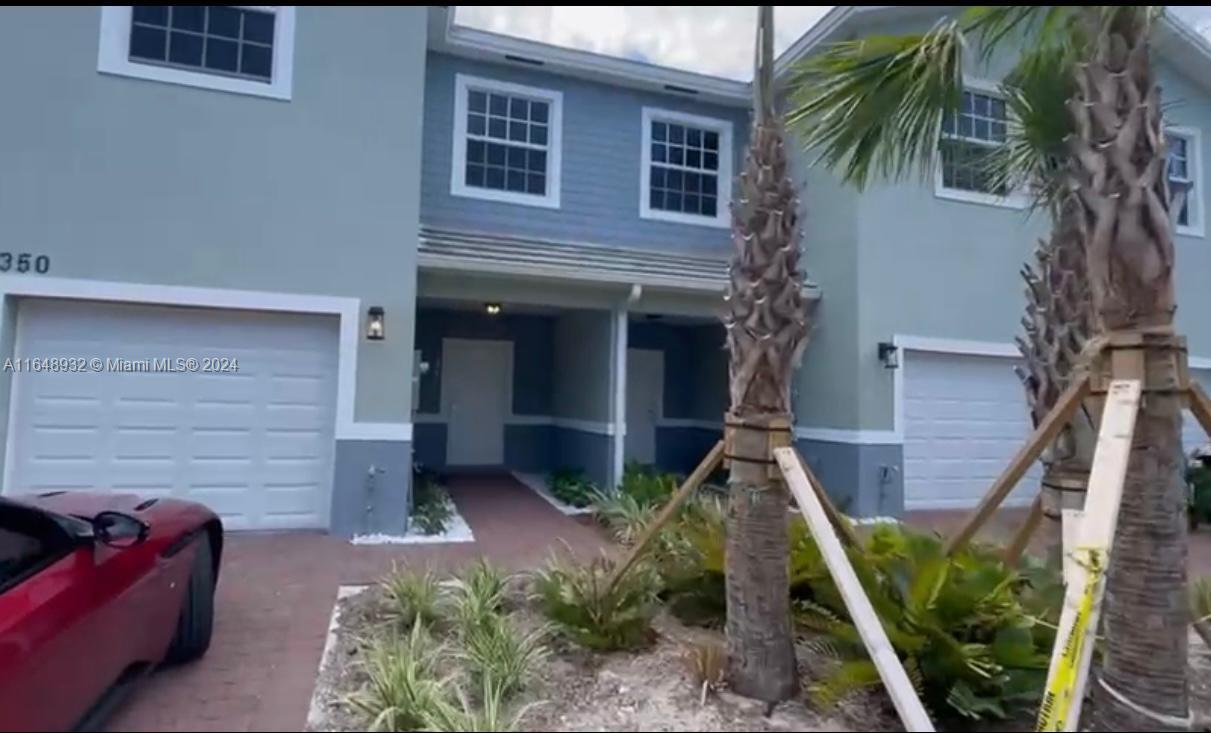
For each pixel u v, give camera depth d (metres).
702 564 5.17
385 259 8.16
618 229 11.83
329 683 4.03
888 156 4.98
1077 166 3.62
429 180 10.83
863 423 10.19
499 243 10.32
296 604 5.45
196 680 4.05
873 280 10.32
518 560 7.02
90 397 7.43
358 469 7.98
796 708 3.72
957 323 10.80
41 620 3.17
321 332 8.08
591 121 11.80
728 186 12.45
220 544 4.77
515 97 11.47
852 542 4.56
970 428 10.98
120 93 7.38
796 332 4.00
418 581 5.30
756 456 3.92
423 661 4.05
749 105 12.58
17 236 7.05
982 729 3.61
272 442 7.96
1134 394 3.37
